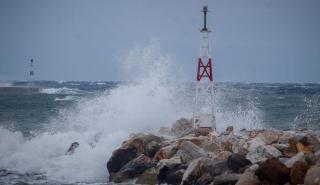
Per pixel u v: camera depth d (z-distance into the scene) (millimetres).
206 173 43125
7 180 50344
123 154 50875
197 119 61688
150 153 51062
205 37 61719
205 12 61688
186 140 51594
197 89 62438
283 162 41281
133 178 48188
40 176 52562
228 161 43250
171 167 46250
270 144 48125
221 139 51812
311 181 34688
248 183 37438
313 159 39656
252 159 44125
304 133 52562
